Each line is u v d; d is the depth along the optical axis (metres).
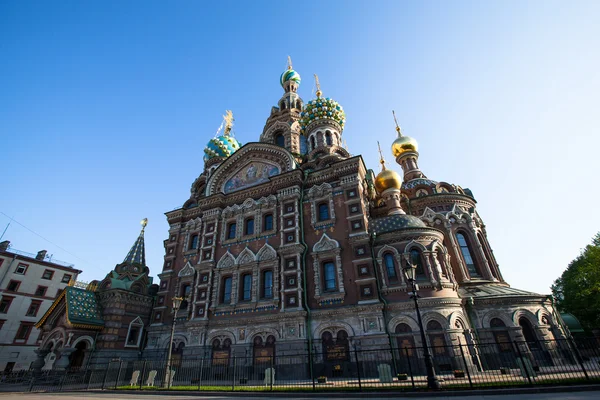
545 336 24.03
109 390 22.36
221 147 49.91
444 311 23.58
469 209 34.16
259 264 30.52
